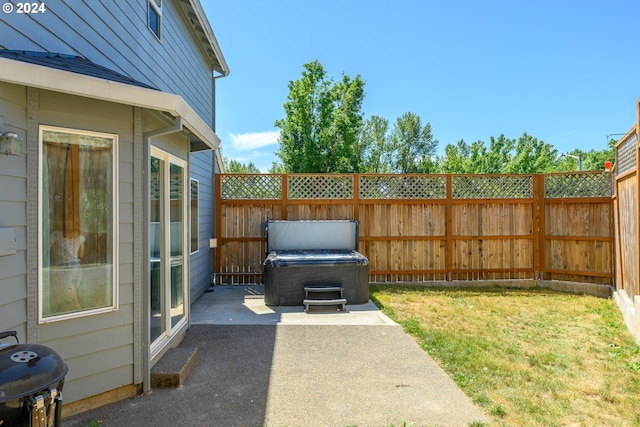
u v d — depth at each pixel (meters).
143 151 3.22
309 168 18.34
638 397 3.24
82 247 2.90
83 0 3.87
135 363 3.17
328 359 3.98
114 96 2.69
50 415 1.78
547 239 8.09
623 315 5.73
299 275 6.40
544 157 24.41
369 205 8.22
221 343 4.46
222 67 9.19
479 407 3.02
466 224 8.26
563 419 2.86
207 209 7.81
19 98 2.53
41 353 1.88
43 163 2.70
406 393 3.23
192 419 2.80
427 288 7.83
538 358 4.09
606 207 7.35
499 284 8.19
